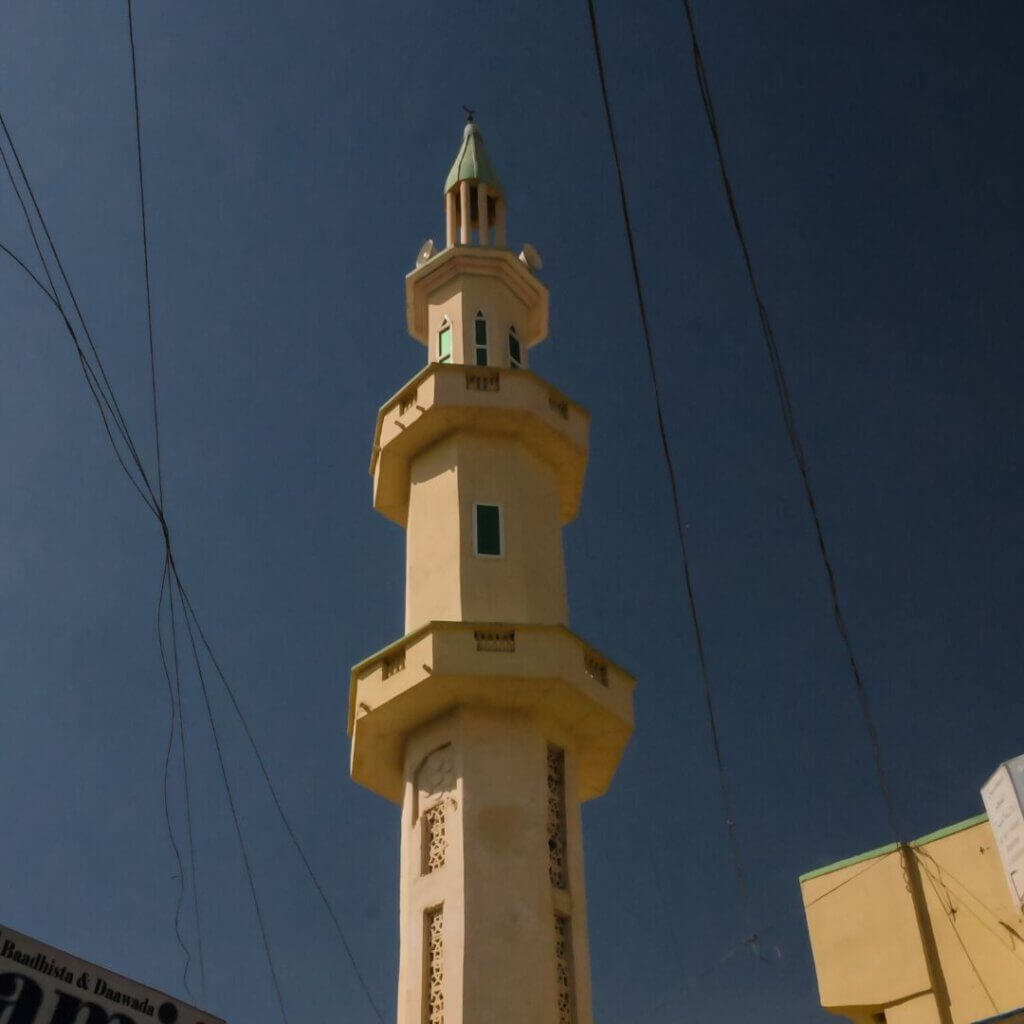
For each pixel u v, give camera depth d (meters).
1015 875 22.62
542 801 26.58
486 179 38.69
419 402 32.00
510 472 31.44
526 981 24.02
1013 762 22.94
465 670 26.98
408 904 25.78
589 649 28.55
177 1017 17.31
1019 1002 22.61
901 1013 23.84
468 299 34.97
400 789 29.28
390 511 33.75
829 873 25.94
